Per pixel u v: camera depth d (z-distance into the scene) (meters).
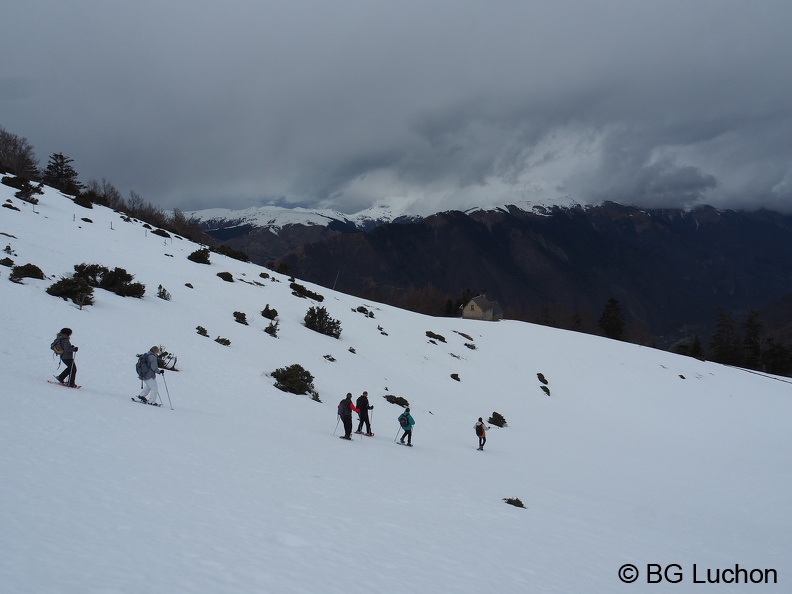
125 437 12.32
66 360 16.88
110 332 25.53
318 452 16.95
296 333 42.22
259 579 6.17
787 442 48.28
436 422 32.69
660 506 21.62
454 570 8.41
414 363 47.97
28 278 28.86
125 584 5.30
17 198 50.19
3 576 4.95
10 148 92.94
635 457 34.78
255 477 11.62
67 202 60.19
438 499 14.23
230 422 18.36
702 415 54.47
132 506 7.89
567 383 56.44
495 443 31.20
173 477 10.05
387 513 11.30
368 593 6.56
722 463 36.09
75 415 13.21
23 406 12.80
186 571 5.95
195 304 39.16
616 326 134.62
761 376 78.44
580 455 32.66
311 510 10.03
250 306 44.75
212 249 68.38
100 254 42.19
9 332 20.70
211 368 26.42
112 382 19.33
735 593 11.52
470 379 49.41
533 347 64.94
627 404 53.94
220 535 7.46
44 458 9.32
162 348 26.05
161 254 51.62
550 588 8.79
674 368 68.25
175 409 18.20
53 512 6.95
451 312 124.94
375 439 23.70
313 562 7.21
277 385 27.94
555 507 17.28
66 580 5.14
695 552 14.73
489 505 14.98
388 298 187.88
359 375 37.41
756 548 16.75
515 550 10.79
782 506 24.86
